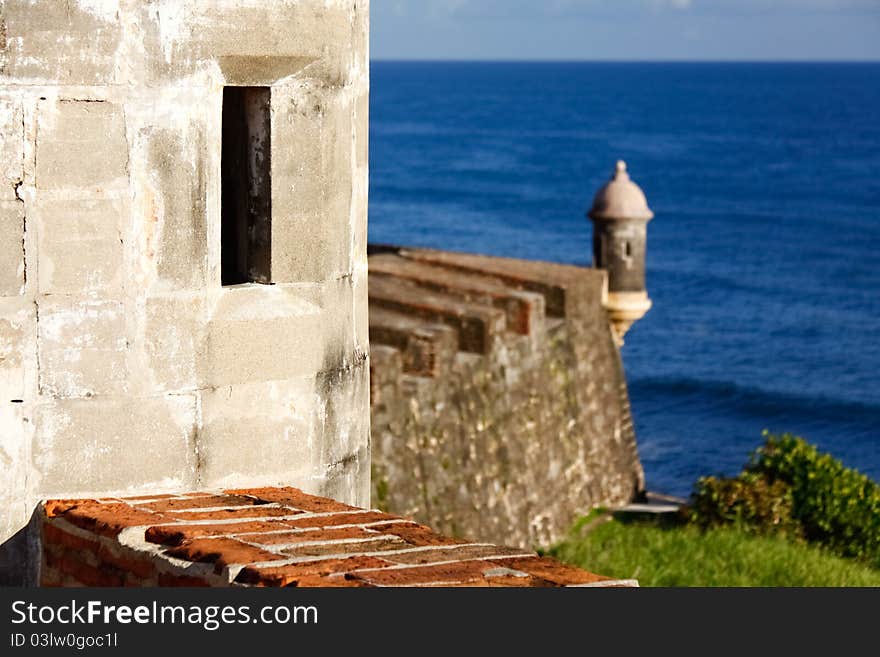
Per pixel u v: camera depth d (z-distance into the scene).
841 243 70.69
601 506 20.97
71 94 5.04
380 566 4.42
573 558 17.14
